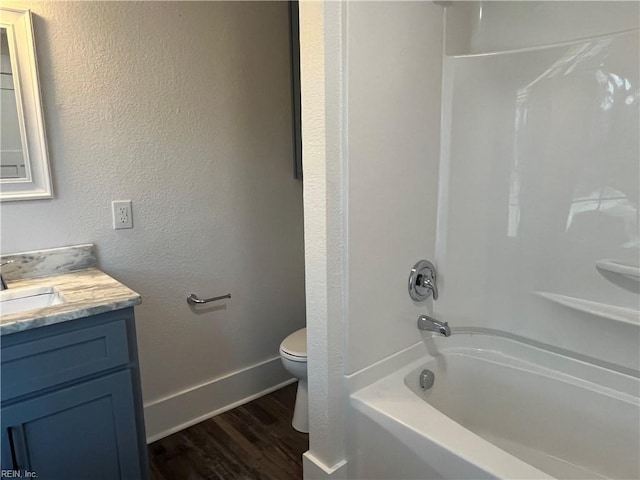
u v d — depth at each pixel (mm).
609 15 1580
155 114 1947
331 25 1344
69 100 1717
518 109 1788
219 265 2264
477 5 1872
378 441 1492
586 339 1719
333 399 1553
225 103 2176
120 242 1918
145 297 2025
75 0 1689
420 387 1799
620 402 1603
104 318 1406
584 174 1665
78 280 1656
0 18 1539
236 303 2365
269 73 2326
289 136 2461
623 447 1603
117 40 1808
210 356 2293
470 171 1890
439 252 1906
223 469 1907
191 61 2031
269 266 2484
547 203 1767
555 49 1669
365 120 1477
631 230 1578
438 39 1729
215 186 2193
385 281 1655
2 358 1222
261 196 2389
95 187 1822
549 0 1709
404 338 1776
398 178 1645
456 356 1937
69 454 1385
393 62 1545
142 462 1570
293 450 2031
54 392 1330
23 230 1679
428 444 1326
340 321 1528
